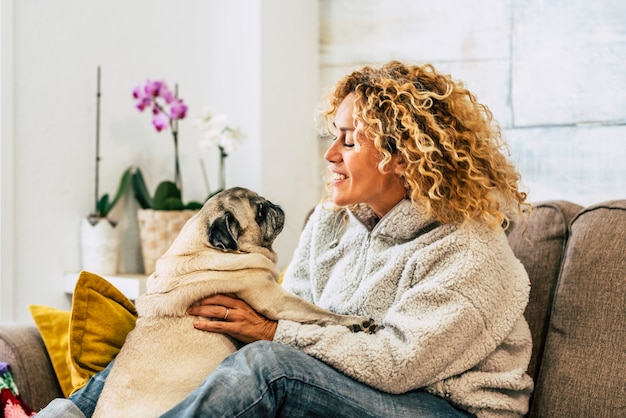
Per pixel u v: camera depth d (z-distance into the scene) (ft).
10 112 8.27
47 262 8.71
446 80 5.83
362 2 9.84
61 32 8.80
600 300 5.52
